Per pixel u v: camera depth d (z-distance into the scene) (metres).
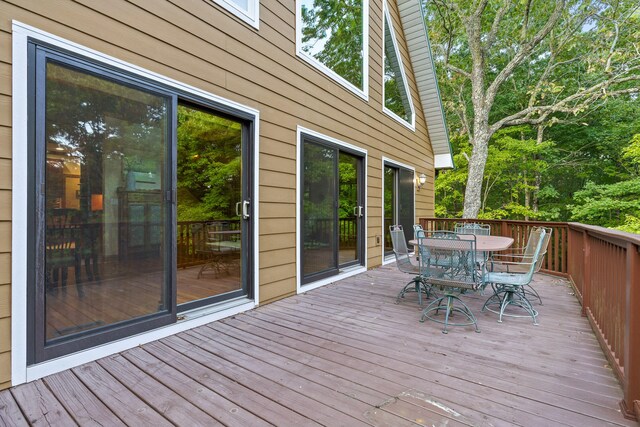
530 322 3.04
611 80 9.49
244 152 3.48
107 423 1.56
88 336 2.19
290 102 4.01
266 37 3.67
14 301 1.89
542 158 12.49
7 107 1.87
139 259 2.48
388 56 6.80
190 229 4.44
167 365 2.15
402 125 7.21
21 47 1.92
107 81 2.29
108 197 2.30
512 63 9.91
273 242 3.74
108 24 2.30
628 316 1.67
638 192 9.58
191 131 3.79
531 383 1.93
